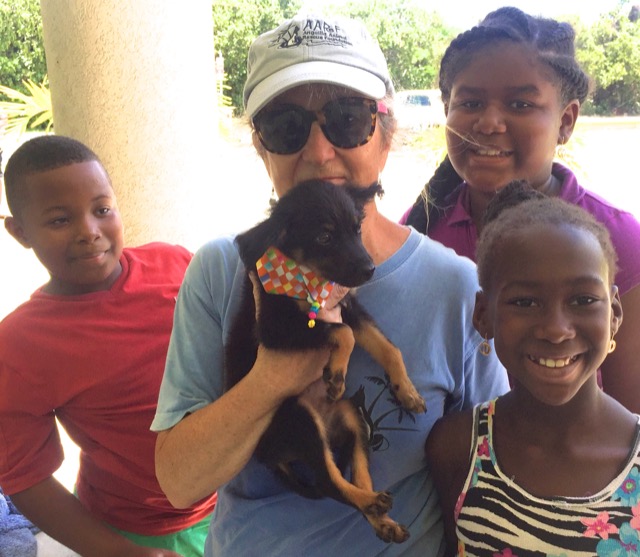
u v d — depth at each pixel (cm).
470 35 89
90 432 88
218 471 64
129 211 147
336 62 68
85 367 86
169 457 65
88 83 140
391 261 69
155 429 67
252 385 62
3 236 373
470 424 65
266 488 69
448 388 69
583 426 60
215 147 159
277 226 67
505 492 62
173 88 145
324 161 71
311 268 67
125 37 139
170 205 150
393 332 67
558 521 59
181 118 148
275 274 66
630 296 79
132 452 88
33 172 87
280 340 63
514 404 63
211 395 69
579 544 58
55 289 93
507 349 61
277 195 75
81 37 138
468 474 64
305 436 67
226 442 62
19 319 87
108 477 90
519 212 63
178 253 104
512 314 60
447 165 101
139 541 90
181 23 144
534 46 85
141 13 139
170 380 69
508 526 61
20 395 85
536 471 61
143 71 142
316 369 65
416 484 68
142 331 90
